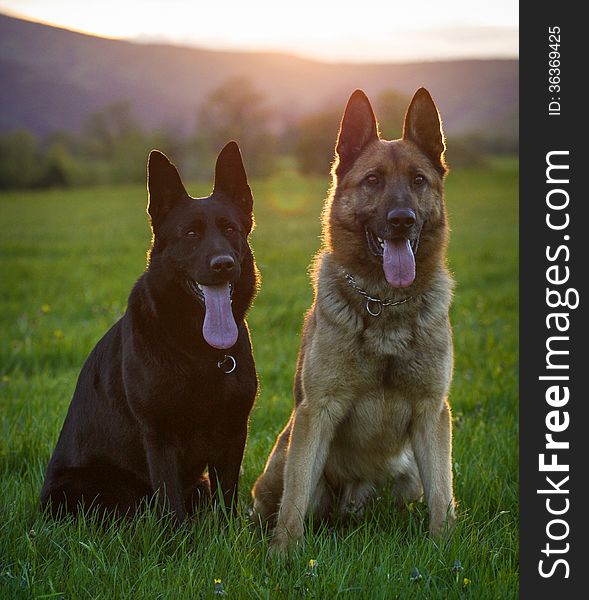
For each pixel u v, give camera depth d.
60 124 171.62
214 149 100.31
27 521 5.09
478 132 115.19
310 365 5.25
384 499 5.45
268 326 11.96
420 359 5.18
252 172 92.44
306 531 5.35
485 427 7.06
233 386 5.07
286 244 25.31
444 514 5.05
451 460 5.62
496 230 31.75
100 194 64.62
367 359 5.16
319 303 5.37
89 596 4.06
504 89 164.38
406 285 5.06
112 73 194.38
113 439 5.30
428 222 5.40
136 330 5.06
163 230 5.19
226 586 4.16
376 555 4.62
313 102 157.88
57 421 7.13
